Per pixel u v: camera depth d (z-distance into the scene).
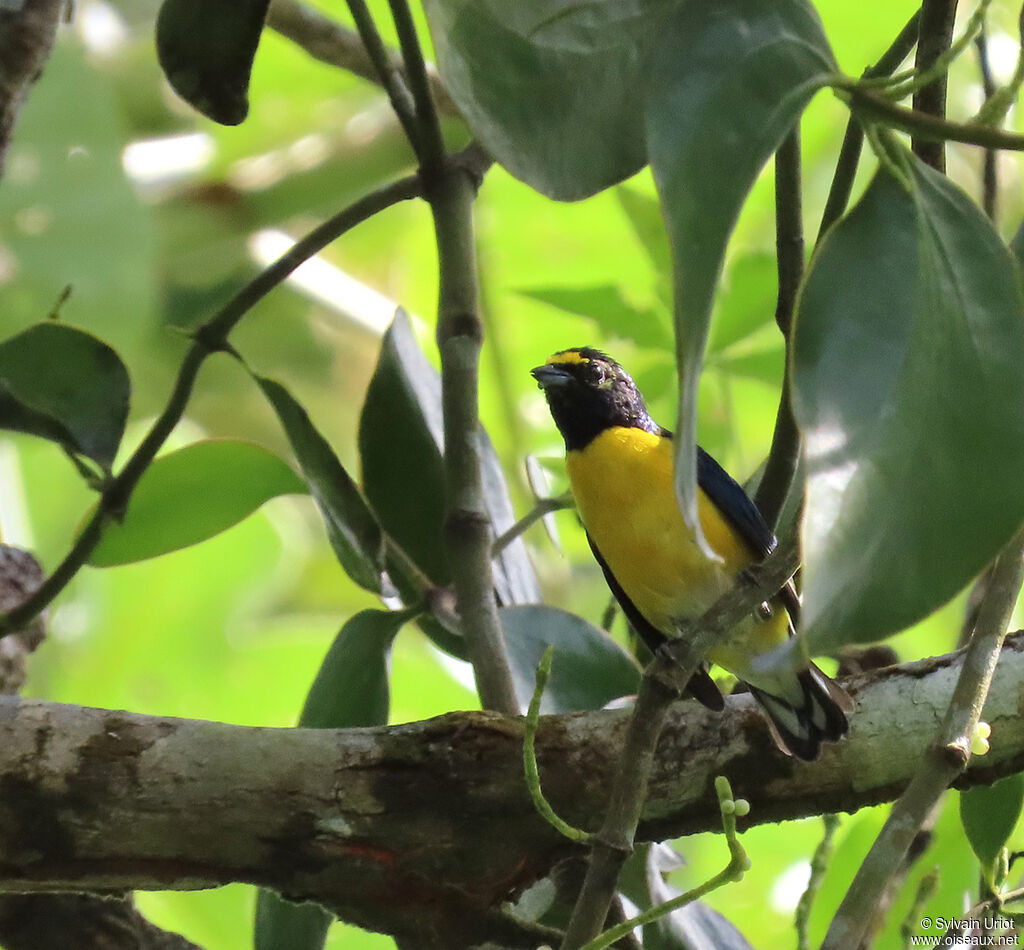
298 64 15.09
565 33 5.04
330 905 5.99
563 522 13.16
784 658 3.80
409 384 8.12
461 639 8.17
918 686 6.11
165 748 5.76
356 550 7.20
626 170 5.16
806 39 4.39
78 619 13.36
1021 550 5.53
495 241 14.14
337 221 7.39
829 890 8.88
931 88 5.57
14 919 7.58
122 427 7.28
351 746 5.89
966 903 8.40
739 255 10.22
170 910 10.45
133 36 15.48
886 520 3.96
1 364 7.16
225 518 7.82
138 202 12.21
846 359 4.13
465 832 5.88
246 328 15.43
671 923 7.26
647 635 9.11
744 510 8.44
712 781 6.03
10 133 7.68
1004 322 4.24
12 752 5.64
